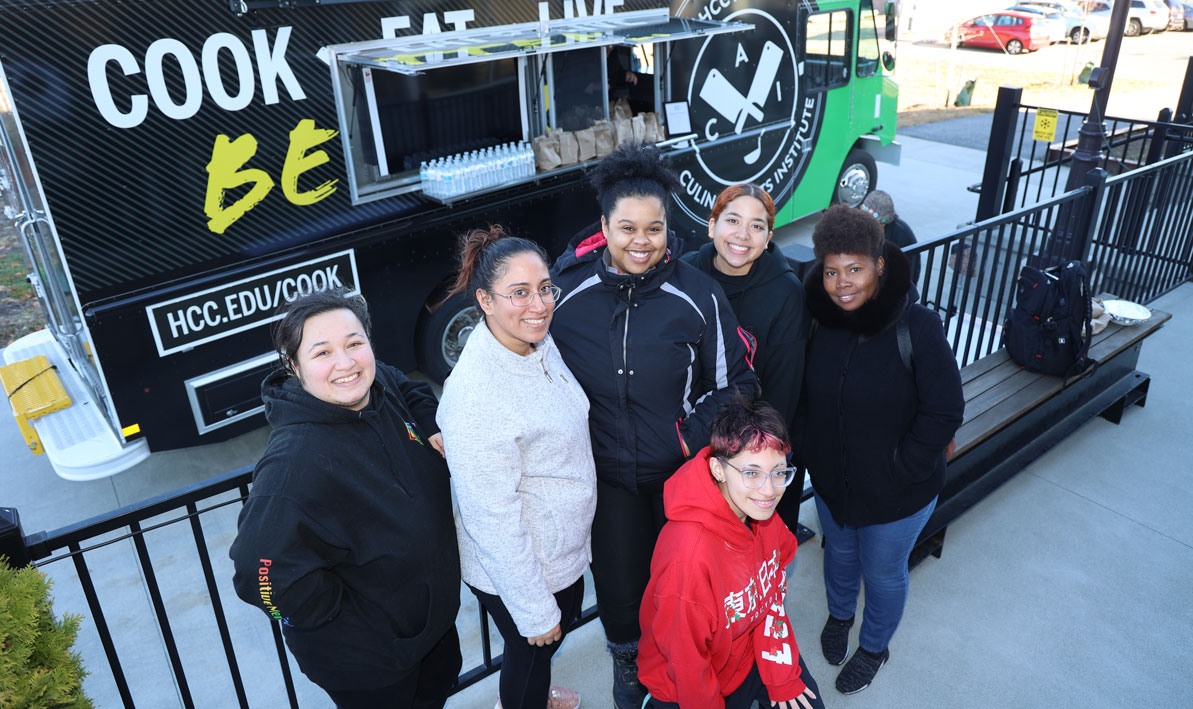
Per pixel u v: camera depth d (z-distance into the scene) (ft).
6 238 28.37
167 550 12.66
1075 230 15.37
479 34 14.92
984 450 11.25
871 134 26.11
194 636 10.89
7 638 5.05
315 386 5.43
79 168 11.12
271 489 5.22
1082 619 10.01
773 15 20.99
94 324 11.86
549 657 7.02
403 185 14.66
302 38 12.73
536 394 5.88
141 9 11.09
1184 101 25.84
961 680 9.16
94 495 14.20
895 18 25.35
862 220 6.86
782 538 6.66
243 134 12.49
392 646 6.00
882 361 7.29
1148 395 15.03
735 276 7.57
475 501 5.80
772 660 6.82
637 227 6.24
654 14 18.04
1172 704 8.84
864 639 9.00
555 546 6.35
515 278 5.42
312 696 9.84
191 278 12.57
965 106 46.21
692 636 6.05
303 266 13.82
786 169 23.41
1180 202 18.42
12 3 10.13
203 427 13.33
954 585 10.57
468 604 11.39
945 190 30.04
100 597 11.64
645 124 18.48
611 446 6.93
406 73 12.82
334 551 5.47
